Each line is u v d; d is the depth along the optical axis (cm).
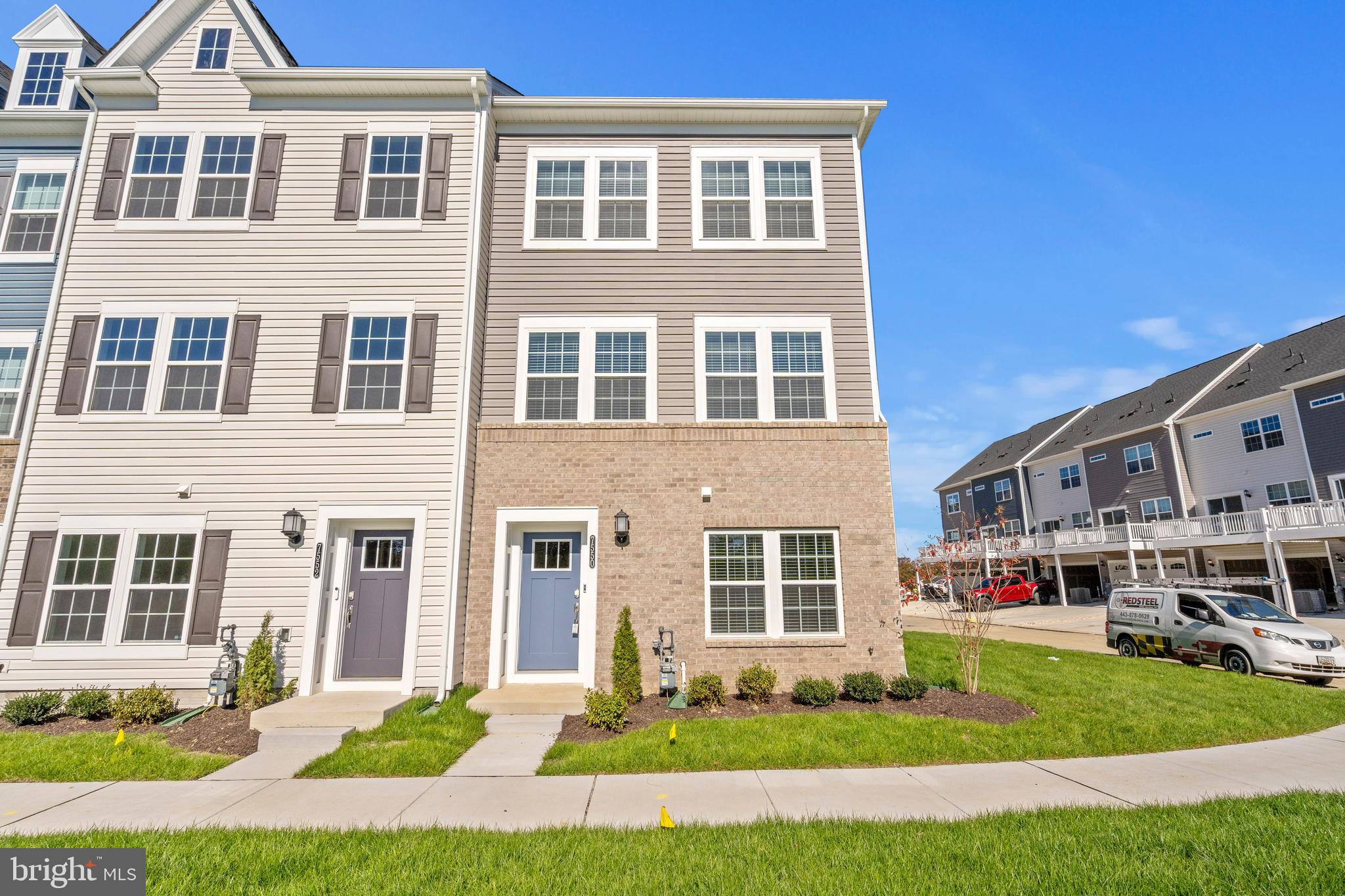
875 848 454
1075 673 1105
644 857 444
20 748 722
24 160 1164
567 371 1106
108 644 934
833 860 438
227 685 896
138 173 1099
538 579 1045
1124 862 430
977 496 4356
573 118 1191
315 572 967
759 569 1031
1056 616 2584
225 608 951
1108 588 3153
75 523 973
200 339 1044
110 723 831
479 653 981
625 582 1012
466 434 1016
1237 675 1127
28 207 1149
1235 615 1270
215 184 1104
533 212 1163
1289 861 427
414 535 984
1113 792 588
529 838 482
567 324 1119
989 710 852
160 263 1066
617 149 1194
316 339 1048
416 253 1080
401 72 1109
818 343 1127
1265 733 798
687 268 1148
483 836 486
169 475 992
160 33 1155
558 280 1136
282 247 1076
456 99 1148
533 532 1058
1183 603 1372
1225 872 415
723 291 1141
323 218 1090
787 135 1210
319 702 866
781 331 1130
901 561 1616
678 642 992
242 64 1144
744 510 1043
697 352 1116
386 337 1052
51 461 992
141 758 693
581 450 1055
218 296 1057
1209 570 2673
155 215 1087
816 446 1070
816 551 1041
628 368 1109
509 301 1124
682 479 1050
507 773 659
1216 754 714
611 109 1177
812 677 975
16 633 932
